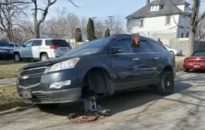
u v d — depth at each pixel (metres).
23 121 7.20
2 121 7.21
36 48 23.44
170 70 10.21
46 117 7.52
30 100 7.42
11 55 26.75
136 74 8.71
